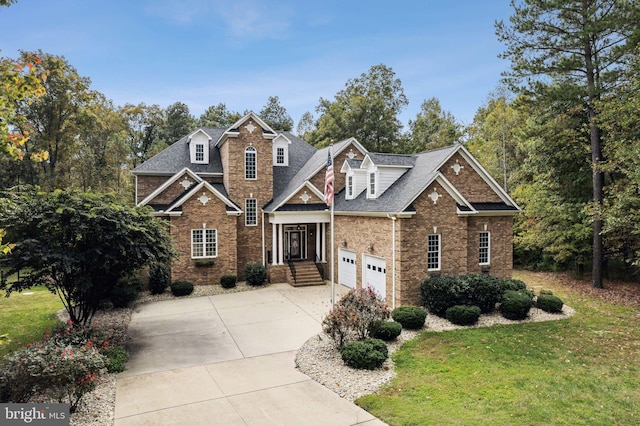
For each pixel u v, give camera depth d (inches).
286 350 507.2
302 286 921.5
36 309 716.0
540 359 463.5
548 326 595.8
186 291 826.8
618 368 436.8
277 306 738.8
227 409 348.5
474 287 640.4
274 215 943.7
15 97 285.4
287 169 1151.6
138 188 997.8
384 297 736.3
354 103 1759.4
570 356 473.7
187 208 883.4
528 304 622.8
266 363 461.7
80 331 461.7
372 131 1807.3
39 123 1375.5
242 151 979.3
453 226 724.7
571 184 969.5
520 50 874.1
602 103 746.2
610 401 357.1
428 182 693.3
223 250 917.2
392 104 1921.8
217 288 885.8
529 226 1110.4
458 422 317.4
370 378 411.2
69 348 346.3
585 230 911.0
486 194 816.3
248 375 426.0
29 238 457.7
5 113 274.1
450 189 715.4
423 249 698.8
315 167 1029.2
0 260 442.9
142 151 2107.5
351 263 877.8
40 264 470.3
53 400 326.6
